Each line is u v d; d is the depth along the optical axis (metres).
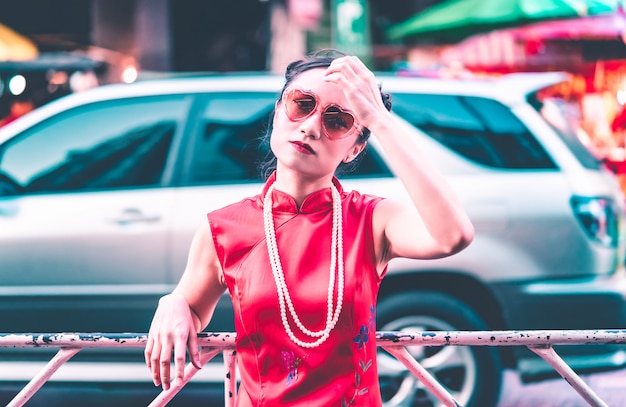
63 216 3.79
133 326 3.74
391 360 3.67
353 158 1.64
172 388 1.84
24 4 11.45
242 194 3.75
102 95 4.06
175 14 11.87
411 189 1.43
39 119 4.04
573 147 3.93
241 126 3.91
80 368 3.75
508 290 3.64
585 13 8.32
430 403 3.67
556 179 3.75
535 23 8.43
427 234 1.46
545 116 4.02
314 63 1.56
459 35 8.95
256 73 4.12
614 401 3.87
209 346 1.84
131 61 11.66
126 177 3.86
